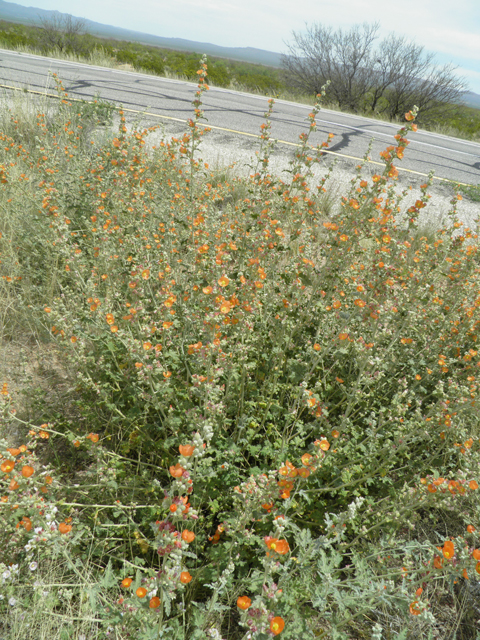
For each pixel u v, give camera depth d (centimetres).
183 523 222
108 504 244
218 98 1466
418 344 379
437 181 899
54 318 292
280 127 1153
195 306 330
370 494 276
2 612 188
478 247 399
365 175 840
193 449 148
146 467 275
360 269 397
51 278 405
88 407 282
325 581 179
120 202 426
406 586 182
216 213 450
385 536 220
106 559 225
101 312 299
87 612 191
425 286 377
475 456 243
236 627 205
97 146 632
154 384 265
